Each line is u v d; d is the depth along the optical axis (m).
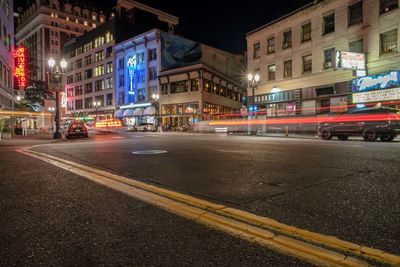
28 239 3.26
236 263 2.67
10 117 29.11
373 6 24.44
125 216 3.98
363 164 7.66
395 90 22.16
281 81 33.34
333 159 8.67
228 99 56.47
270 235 3.27
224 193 5.11
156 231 3.44
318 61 29.25
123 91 64.31
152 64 56.81
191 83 49.84
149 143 16.64
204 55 51.50
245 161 8.62
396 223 3.53
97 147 14.49
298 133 29.48
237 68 60.41
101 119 70.62
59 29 112.94
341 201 4.47
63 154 11.61
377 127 16.58
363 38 25.25
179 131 45.72
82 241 3.19
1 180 6.47
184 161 8.92
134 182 6.16
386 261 2.64
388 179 5.85
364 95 24.44
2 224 3.72
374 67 24.36
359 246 2.94
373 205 4.23
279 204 4.40
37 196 5.08
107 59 69.00
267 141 17.39
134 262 2.72
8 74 31.95
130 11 70.75
